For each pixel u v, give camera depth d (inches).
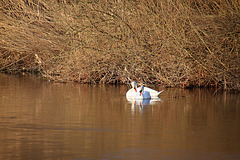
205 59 1756.9
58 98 1541.6
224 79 1829.5
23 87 1873.8
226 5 1716.3
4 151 843.4
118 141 912.9
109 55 1927.9
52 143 898.1
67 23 1940.2
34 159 796.6
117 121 1117.1
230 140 923.4
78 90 1792.6
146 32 1844.2
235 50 1779.0
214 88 1891.0
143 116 1188.5
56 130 1011.3
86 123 1088.2
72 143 897.5
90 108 1323.8
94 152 836.0
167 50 1824.6
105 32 1900.8
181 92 1750.7
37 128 1030.4
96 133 981.2
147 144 889.5
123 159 796.6
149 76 1948.8
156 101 1498.5
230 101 1487.5
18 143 898.7
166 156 813.9
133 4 1841.8
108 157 807.1
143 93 1565.0
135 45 1838.1
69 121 1114.1
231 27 1672.0
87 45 1937.7
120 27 1872.5
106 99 1533.0
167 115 1208.8
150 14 1825.8
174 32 1771.7
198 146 876.0
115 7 1888.5
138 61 1918.1
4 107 1328.7
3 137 944.3
